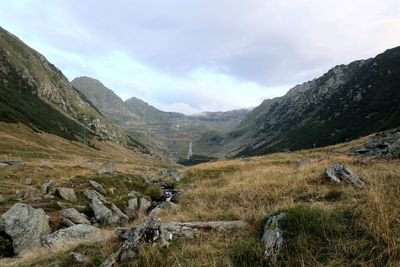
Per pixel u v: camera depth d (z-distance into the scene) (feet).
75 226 51.55
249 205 39.50
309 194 39.14
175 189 113.09
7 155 302.45
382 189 28.99
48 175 142.72
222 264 22.30
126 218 73.61
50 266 27.86
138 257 25.00
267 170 77.87
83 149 611.06
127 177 116.98
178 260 23.47
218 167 138.00
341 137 622.13
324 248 21.02
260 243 24.07
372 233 20.62
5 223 49.78
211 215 36.14
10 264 33.63
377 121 580.71
